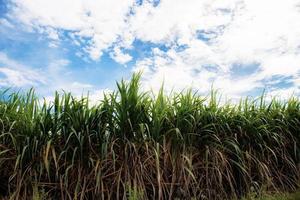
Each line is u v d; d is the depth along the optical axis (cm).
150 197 438
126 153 424
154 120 457
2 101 468
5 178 428
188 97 498
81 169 419
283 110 597
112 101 454
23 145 424
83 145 432
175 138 454
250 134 522
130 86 458
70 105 450
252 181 474
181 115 477
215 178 459
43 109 450
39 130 434
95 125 446
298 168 537
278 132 554
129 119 437
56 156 429
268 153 520
